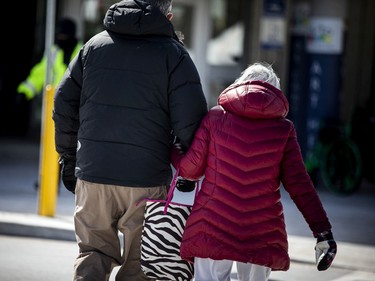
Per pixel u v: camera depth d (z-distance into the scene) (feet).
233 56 108.88
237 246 32.30
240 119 32.99
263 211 32.68
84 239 35.27
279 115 33.14
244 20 108.37
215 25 108.78
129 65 34.42
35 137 118.32
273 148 32.83
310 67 95.04
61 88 35.91
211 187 32.86
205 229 32.55
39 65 73.31
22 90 73.20
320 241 33.04
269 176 32.83
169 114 34.71
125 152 34.27
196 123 34.09
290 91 95.14
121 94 34.35
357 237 68.08
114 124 34.32
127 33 34.71
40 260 54.44
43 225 61.67
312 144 95.35
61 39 71.72
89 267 34.65
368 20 106.11
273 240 32.76
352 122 92.12
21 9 117.60
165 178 35.17
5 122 119.34
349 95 106.73
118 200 34.81
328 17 94.58
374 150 92.84
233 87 33.35
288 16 96.89
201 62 108.47
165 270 34.14
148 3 35.22
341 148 88.74
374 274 56.39
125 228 35.04
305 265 58.03
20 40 118.32
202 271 33.14
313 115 95.14
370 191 95.55
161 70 34.24
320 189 93.86
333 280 54.13
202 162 33.37
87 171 34.58
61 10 108.17
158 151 34.60
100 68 34.76
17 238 61.21
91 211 35.09
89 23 107.76
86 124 34.83
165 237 33.73
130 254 35.68
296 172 33.12
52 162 64.64
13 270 51.21
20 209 69.10
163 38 34.86
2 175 88.43
